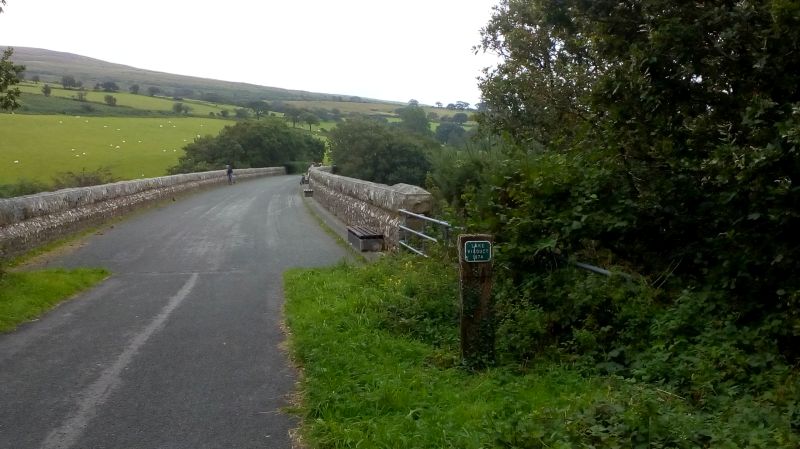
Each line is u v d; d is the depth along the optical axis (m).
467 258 6.01
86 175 33.78
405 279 8.51
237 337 7.17
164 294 9.37
